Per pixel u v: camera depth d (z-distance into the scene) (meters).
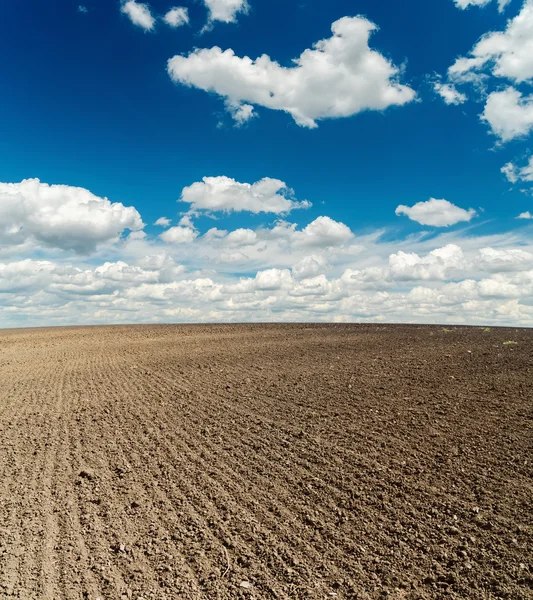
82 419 9.98
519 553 4.53
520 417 7.59
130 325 35.41
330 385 10.91
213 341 22.17
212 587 4.49
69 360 18.73
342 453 7.05
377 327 25.50
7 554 5.11
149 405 10.78
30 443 8.58
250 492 6.23
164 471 7.08
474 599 4.08
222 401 10.57
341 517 5.46
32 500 6.34
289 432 8.17
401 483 6.00
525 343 14.78
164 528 5.54
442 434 7.29
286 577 4.56
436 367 11.70
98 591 4.47
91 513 5.96
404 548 4.83
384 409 8.74
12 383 14.30
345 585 4.41
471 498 5.49
